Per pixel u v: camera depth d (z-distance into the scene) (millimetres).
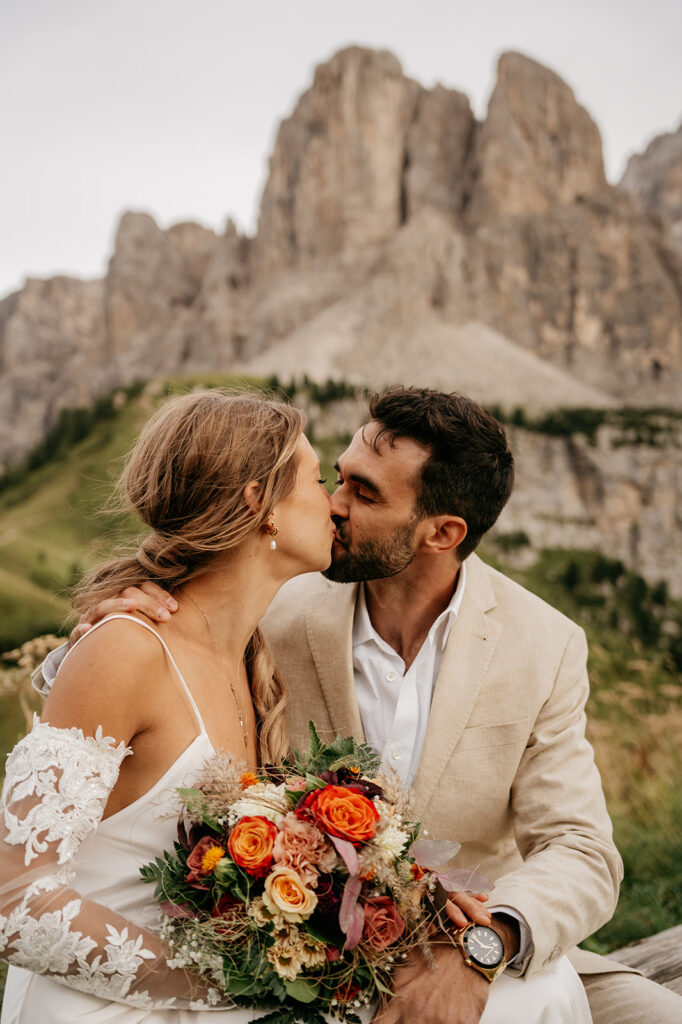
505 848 2699
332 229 150125
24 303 177875
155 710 2031
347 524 2648
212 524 2166
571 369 138875
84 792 1871
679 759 5742
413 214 148125
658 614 97312
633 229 145750
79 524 79062
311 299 145750
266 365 132625
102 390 153625
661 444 116125
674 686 6902
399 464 2568
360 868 1825
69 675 1959
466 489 2586
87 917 1835
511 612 2738
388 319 137750
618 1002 2414
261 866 1823
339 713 2689
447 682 2590
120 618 2031
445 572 2703
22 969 2119
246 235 160250
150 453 2240
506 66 151875
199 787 1987
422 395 2654
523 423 118125
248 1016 1899
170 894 1919
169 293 163750
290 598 2908
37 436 159625
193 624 2246
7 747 4637
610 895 2293
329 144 150250
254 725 2465
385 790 2047
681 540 111625
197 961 1839
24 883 1818
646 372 137375
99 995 1852
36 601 33875
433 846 2010
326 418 115188
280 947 1807
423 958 1984
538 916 2070
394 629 2781
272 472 2199
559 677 2646
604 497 113875
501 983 2064
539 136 151250
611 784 5523
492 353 135250
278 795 1968
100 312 171625
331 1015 1903
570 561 104812
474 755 2564
